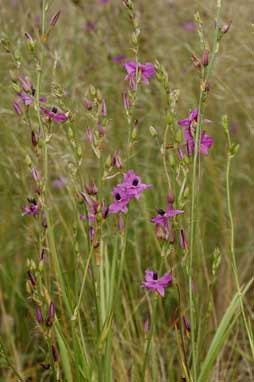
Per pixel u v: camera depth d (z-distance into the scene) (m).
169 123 2.22
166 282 2.24
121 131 3.93
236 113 4.15
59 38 4.17
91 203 2.14
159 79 2.24
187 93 4.04
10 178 3.29
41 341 3.24
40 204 2.23
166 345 2.89
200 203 3.75
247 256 3.49
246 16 3.98
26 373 2.94
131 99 2.28
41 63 2.22
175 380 2.90
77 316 2.30
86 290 3.02
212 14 4.00
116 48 4.48
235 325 3.20
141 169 3.88
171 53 4.42
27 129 3.27
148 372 2.72
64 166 3.12
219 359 2.96
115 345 2.76
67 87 3.60
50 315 2.18
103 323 2.30
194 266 3.12
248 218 3.77
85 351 2.28
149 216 3.42
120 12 4.66
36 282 2.20
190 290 2.21
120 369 2.71
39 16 4.28
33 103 2.25
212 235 3.68
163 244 2.21
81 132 2.93
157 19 4.66
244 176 3.86
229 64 3.83
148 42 4.50
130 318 2.90
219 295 3.25
